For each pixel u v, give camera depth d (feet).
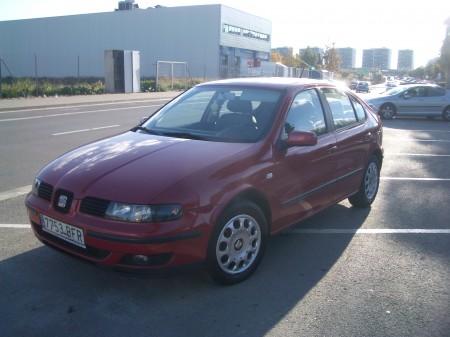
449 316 11.50
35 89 81.10
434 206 20.75
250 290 12.59
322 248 15.66
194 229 11.26
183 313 11.39
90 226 11.09
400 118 65.21
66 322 10.93
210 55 175.32
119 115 55.47
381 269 14.11
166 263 11.14
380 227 17.88
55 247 12.28
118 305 11.69
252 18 195.52
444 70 174.19
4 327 10.69
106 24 194.49
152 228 10.81
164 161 12.26
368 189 20.02
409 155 33.94
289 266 14.17
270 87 15.64
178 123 15.66
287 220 14.44
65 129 42.19
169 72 182.39
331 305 11.91
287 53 291.79
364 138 18.61
